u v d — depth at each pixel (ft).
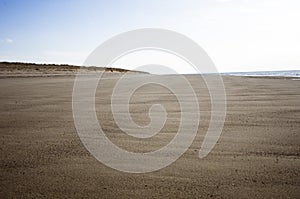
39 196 6.98
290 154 9.75
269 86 36.17
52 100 23.25
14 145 11.02
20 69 96.27
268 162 9.05
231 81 45.85
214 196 6.90
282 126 13.85
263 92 28.71
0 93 27.81
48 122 15.07
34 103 21.58
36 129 13.55
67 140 11.78
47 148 10.69
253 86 36.22
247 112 17.70
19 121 15.25
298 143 10.96
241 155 9.80
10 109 18.92
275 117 16.01
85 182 7.77
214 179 7.87
